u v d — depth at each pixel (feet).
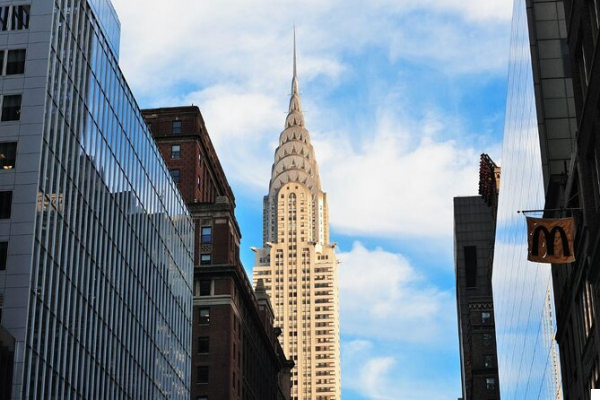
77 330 314.96
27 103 299.99
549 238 188.14
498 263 482.69
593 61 175.94
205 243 524.52
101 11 386.32
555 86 316.19
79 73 332.60
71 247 314.76
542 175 302.25
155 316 411.54
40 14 310.86
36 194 289.94
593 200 188.24
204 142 569.23
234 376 509.76
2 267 282.36
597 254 183.62
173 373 437.17
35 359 281.33
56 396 294.05
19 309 277.23
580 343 243.19
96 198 342.44
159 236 427.33
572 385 261.65
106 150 357.20
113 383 348.18
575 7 193.67
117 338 355.77
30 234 285.23
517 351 396.57
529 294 342.23
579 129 193.36
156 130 552.82
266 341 612.29
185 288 473.67
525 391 374.63
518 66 362.53
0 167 293.84
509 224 408.26
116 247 362.12
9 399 265.54
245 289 544.62
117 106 374.84
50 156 302.86
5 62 306.14
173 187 461.37
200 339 503.61
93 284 333.42
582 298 236.02
